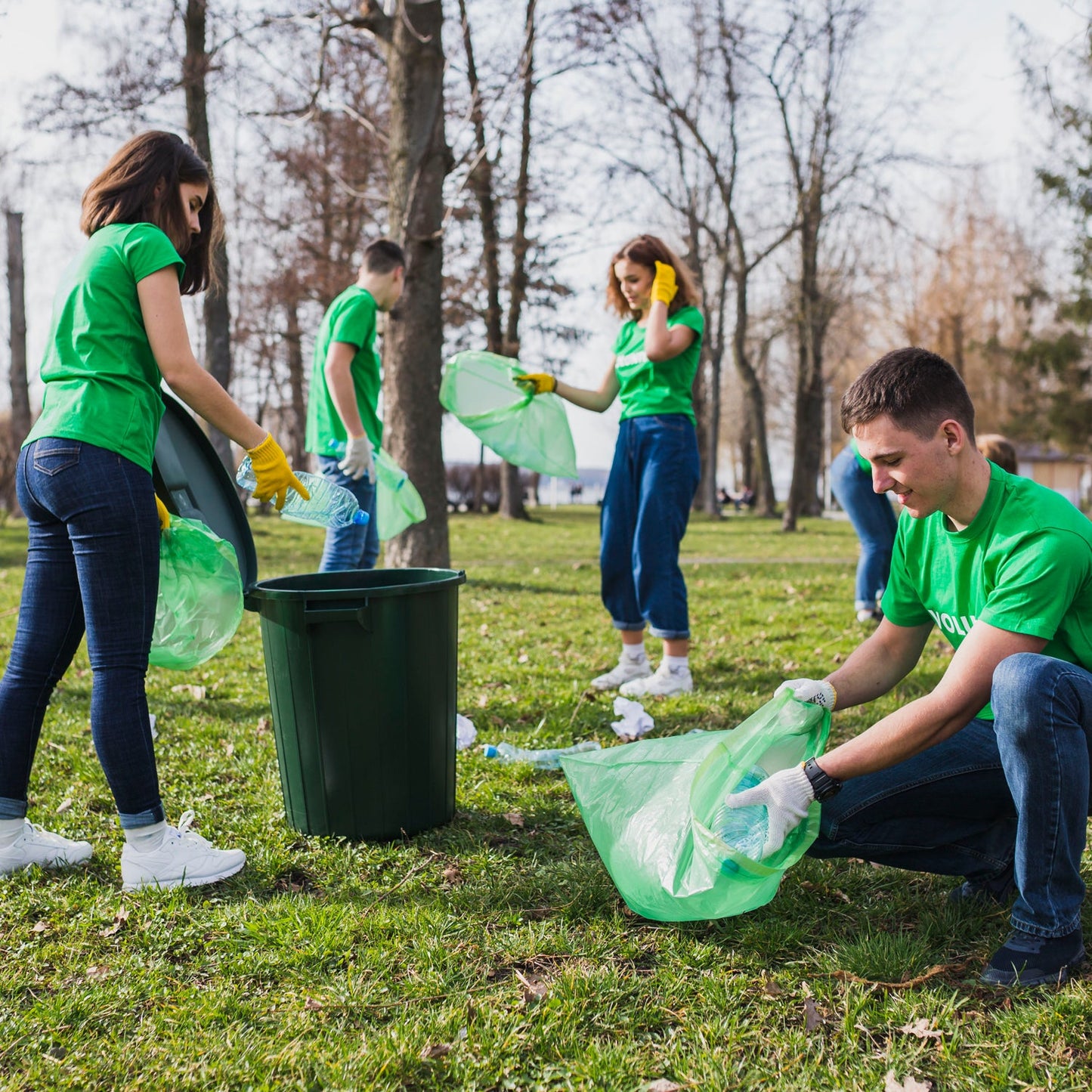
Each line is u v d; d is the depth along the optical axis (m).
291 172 18.56
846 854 2.32
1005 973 2.05
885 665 2.46
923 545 2.30
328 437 4.72
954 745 2.23
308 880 2.69
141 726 2.56
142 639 2.55
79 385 2.43
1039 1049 1.83
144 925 2.38
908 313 32.03
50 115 11.90
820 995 2.06
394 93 8.55
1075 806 1.97
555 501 41.25
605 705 4.43
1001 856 2.31
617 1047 1.89
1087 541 2.01
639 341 4.57
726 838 2.11
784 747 2.22
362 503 4.74
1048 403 27.20
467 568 11.73
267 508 23.70
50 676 2.65
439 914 2.40
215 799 3.28
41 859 2.71
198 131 12.04
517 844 2.91
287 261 21.23
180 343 2.46
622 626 4.79
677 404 4.56
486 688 4.87
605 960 2.22
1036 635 1.99
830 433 44.47
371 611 2.74
